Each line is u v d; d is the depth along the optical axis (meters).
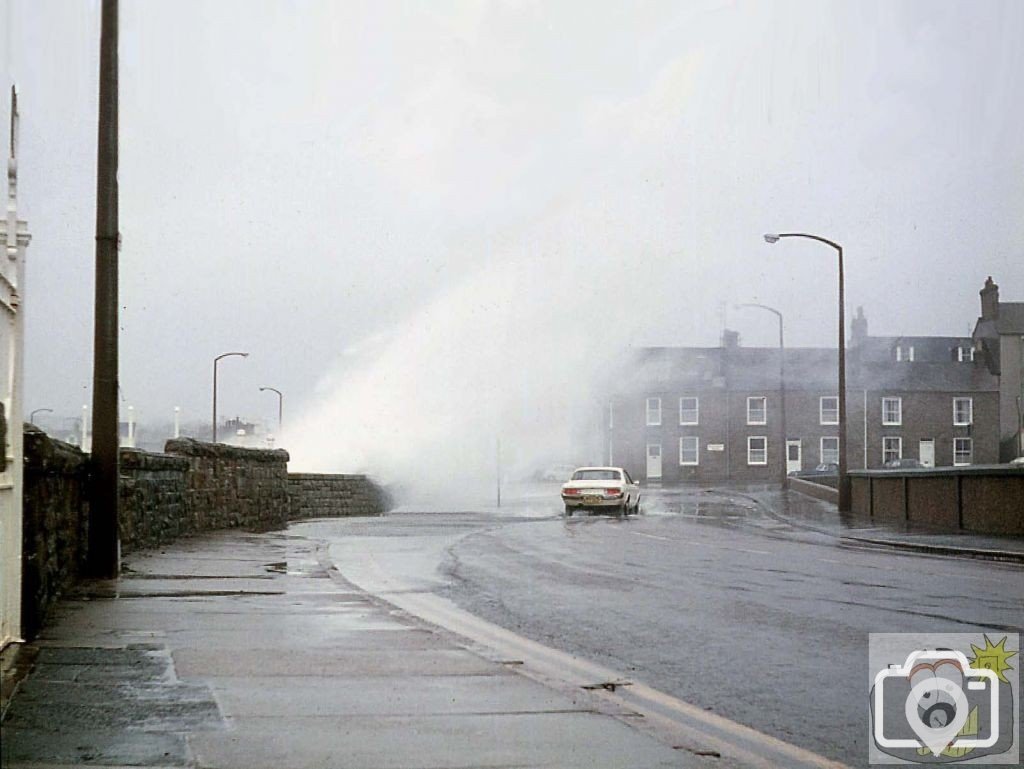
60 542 12.72
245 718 7.35
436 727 7.25
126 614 11.57
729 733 7.59
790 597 14.63
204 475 23.20
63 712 7.39
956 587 15.72
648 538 26.23
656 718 7.75
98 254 14.40
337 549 20.97
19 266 8.87
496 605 14.03
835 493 44.12
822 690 8.96
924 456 81.94
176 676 8.58
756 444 82.06
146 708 7.54
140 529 18.05
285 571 15.73
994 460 81.75
